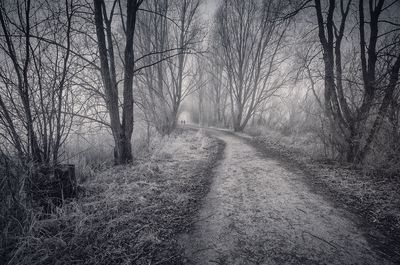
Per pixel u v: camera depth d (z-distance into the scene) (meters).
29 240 2.05
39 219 2.65
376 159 4.41
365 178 4.09
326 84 5.36
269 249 2.28
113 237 2.44
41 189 2.82
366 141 4.66
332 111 5.12
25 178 2.56
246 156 6.91
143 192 3.68
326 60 5.22
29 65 3.03
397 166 3.95
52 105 3.18
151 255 2.20
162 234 2.56
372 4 4.59
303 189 3.92
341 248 2.28
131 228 2.64
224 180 4.55
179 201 3.46
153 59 10.05
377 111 4.51
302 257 2.14
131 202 3.31
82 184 3.76
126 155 5.34
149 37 9.66
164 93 12.17
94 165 5.03
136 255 2.18
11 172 2.41
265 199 3.54
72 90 3.81
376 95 4.49
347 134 5.04
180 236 2.53
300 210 3.13
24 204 2.40
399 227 2.60
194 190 3.97
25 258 1.90
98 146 6.08
